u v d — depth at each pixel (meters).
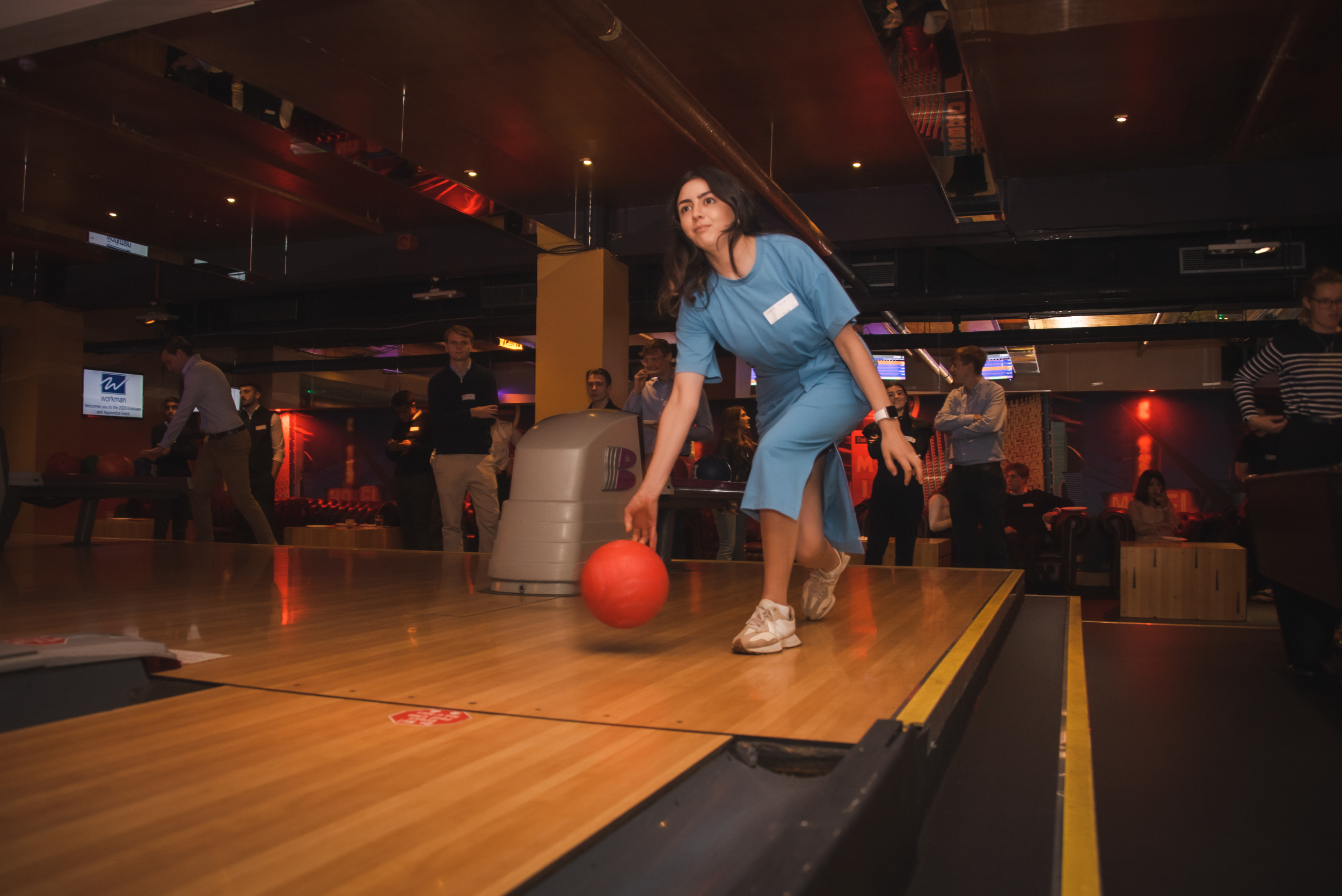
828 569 2.45
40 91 6.19
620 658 1.89
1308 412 3.28
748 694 1.55
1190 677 2.79
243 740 1.25
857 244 8.67
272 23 5.45
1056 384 13.29
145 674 1.63
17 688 1.38
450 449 5.37
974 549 5.27
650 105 5.28
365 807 0.98
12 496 4.79
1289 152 7.53
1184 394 12.95
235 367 14.67
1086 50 5.88
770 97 6.58
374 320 11.22
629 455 3.31
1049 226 8.19
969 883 1.12
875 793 0.93
